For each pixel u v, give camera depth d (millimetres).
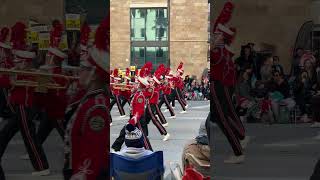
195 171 4039
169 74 21609
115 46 38281
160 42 38375
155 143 11266
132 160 5176
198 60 37594
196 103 28016
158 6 38188
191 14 37656
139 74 11789
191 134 13023
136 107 8602
